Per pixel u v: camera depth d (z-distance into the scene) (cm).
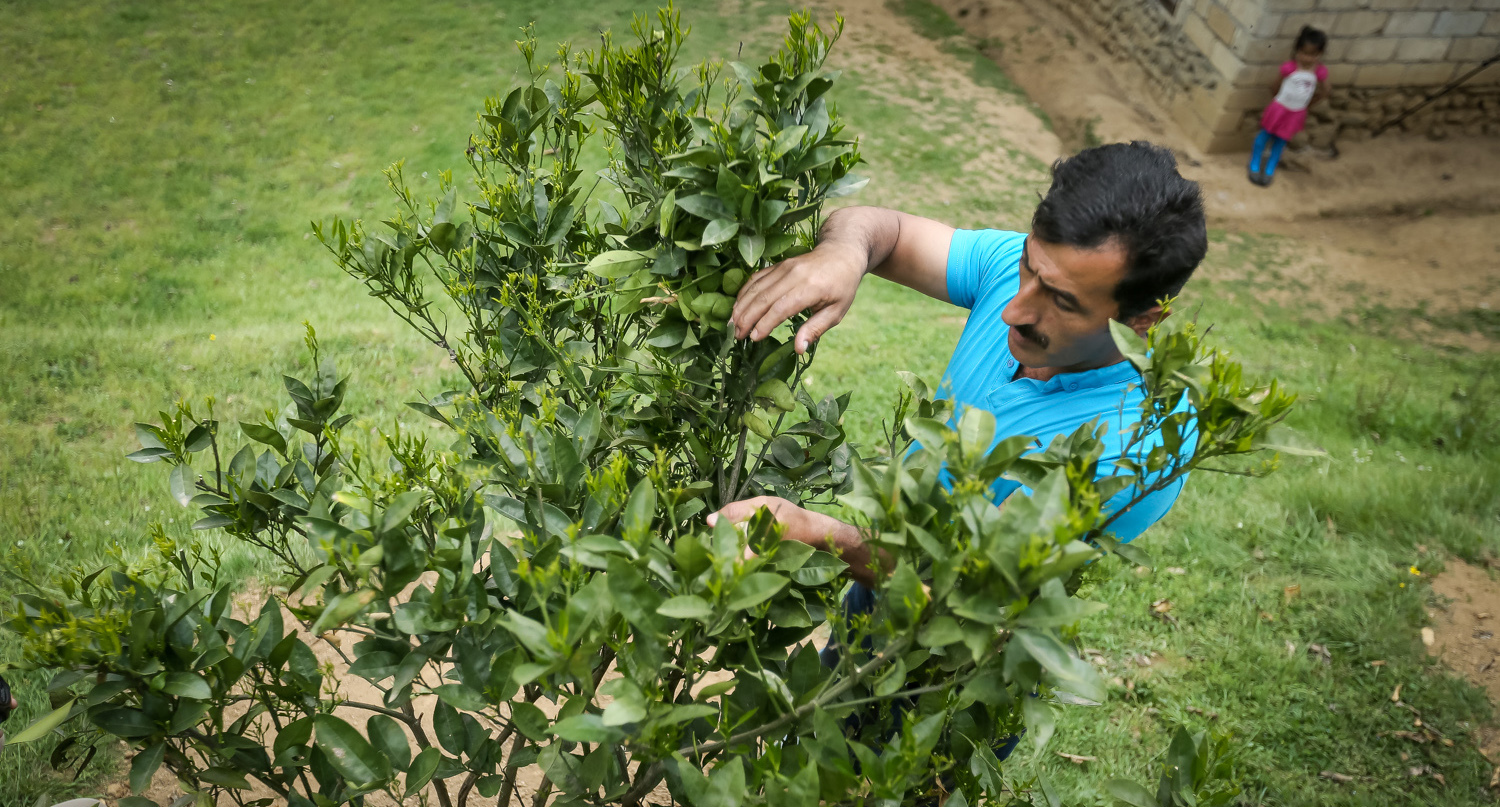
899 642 109
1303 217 1154
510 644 135
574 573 120
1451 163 1207
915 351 648
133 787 132
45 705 282
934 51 1400
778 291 140
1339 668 377
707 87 157
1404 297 1020
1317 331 916
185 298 739
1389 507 477
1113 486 117
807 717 122
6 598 335
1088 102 1280
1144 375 117
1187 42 1226
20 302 709
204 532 370
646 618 107
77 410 486
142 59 1171
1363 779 333
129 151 991
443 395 183
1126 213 142
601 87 156
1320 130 1217
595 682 158
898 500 108
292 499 156
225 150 1011
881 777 112
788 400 144
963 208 1069
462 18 1321
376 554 120
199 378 526
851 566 143
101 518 390
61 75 1120
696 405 152
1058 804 147
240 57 1197
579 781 130
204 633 134
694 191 141
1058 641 99
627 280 144
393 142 1044
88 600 139
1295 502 481
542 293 179
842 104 1231
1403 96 1202
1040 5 1481
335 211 919
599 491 134
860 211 187
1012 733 135
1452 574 436
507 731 160
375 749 133
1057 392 176
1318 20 1124
